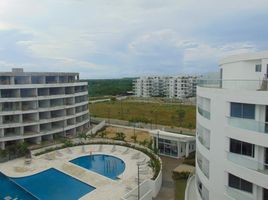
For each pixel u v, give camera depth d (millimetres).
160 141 52062
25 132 59344
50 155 51562
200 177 28750
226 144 24000
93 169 46188
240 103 22812
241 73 26453
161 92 196000
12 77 56781
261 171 21578
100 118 94438
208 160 26359
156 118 93875
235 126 23156
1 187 39562
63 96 64875
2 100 54656
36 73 60000
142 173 41625
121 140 58719
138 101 151125
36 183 40438
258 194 22406
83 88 74500
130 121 84500
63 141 58062
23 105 58938
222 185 24609
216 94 24609
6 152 49719
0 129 54844
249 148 22641
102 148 55406
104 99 163500
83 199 34406
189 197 31859
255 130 21625
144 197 33188
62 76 67375
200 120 28266
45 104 62438
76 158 50875
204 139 27703
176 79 184375
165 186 38312
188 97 175500
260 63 25359
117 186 38125
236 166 23047
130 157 49938
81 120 72438
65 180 41375
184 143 49938
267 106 21266
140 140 62781
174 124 82312
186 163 46500
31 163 48156
